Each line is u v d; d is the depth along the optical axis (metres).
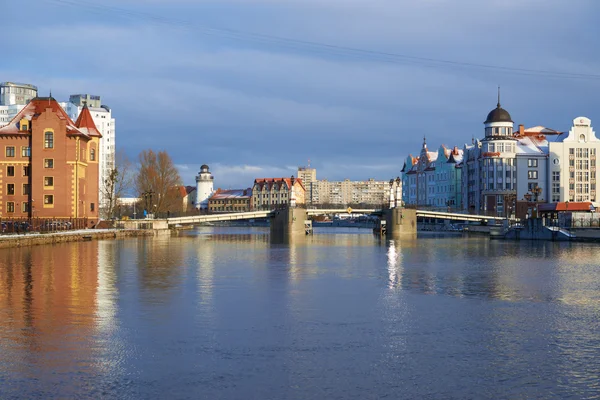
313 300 47.72
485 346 33.62
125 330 36.72
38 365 29.69
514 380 28.03
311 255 92.31
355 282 58.84
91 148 148.75
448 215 167.12
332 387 27.09
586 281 59.88
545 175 194.25
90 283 56.25
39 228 122.38
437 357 31.50
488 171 194.62
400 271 68.81
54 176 135.75
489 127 195.88
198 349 32.66
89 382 27.44
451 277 63.22
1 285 54.59
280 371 29.14
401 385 27.38
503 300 48.09
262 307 44.44
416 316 41.44
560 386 27.28
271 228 170.38
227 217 166.12
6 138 136.75
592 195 193.12
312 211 167.25
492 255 91.81
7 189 136.88
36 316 40.53
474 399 25.81
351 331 36.97
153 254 90.62
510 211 187.25
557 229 131.00
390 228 165.38
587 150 192.88
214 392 26.44
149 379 27.88
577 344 34.12
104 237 134.88
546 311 43.50
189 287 54.41
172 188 184.50
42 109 140.62
